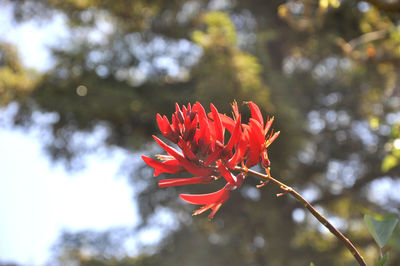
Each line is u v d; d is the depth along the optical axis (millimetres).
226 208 11898
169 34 13242
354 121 13891
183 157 1067
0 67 13258
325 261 12375
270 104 10430
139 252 13430
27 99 11906
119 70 12898
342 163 14180
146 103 11742
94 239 13500
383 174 13016
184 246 12992
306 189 13820
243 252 12297
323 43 11227
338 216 14133
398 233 1136
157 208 12773
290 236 12219
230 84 9914
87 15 12766
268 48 13852
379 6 4234
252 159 1052
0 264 13336
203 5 13836
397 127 3215
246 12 13914
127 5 11883
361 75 11977
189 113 1083
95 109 11242
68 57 12391
